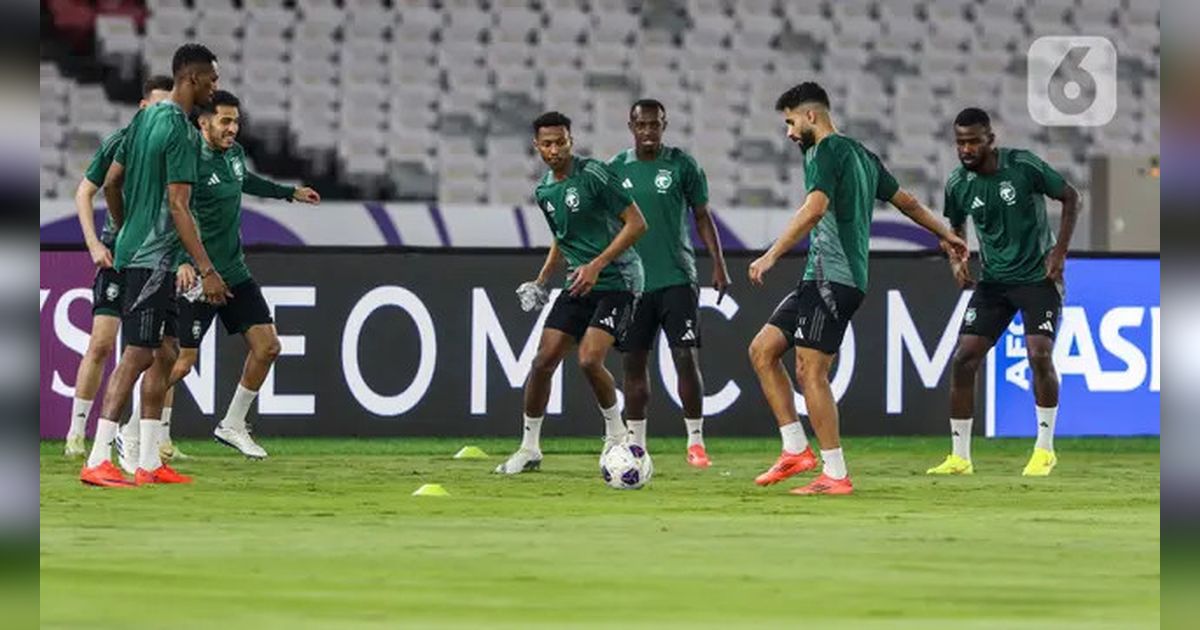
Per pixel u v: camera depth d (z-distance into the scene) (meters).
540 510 34.69
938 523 32.41
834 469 39.22
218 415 56.38
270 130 85.19
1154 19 94.25
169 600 21.95
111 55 85.44
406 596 22.42
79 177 82.38
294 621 20.34
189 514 33.22
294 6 88.50
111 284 47.31
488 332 57.34
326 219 66.06
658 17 91.25
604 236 45.19
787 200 86.62
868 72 91.56
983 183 46.94
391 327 57.03
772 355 40.28
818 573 24.95
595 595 22.64
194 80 38.88
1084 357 58.91
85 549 27.28
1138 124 92.62
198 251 38.69
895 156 89.81
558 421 57.78
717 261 49.69
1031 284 47.06
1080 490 41.12
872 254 58.19
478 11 89.75
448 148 86.12
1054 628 20.31
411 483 41.47
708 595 22.72
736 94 89.62
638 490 39.91
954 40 92.56
